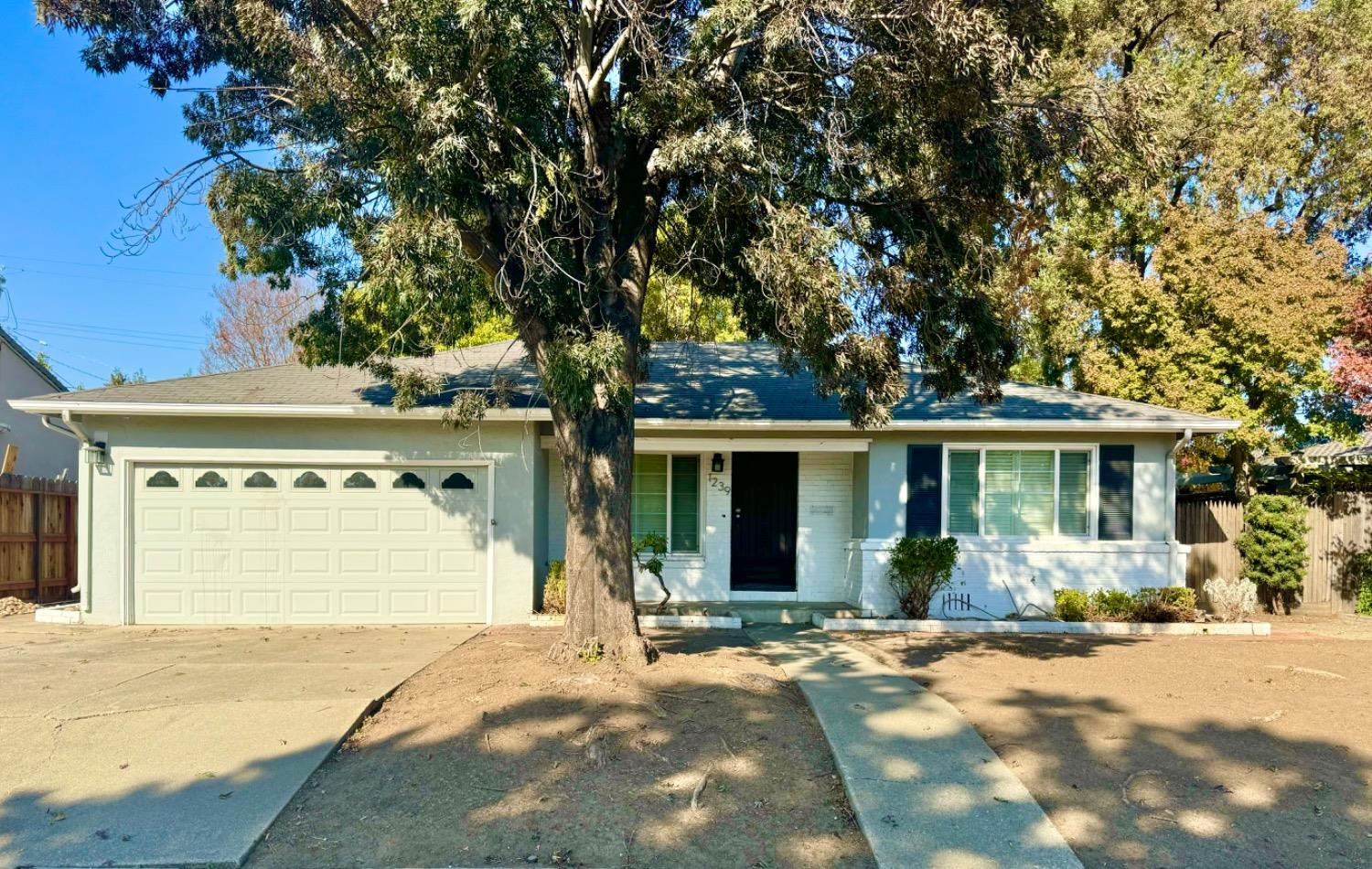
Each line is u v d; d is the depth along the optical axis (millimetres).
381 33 7289
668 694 7145
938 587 11906
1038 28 7891
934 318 8664
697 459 13266
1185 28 18219
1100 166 8359
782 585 13594
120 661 8898
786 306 7234
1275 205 18125
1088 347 17188
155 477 11547
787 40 7254
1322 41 17406
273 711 6957
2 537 13352
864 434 12383
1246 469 16109
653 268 10469
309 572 11609
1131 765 6008
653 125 7855
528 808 5305
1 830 5008
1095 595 11906
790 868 4711
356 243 8141
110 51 7988
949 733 6512
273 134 8523
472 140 6961
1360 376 13086
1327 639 11109
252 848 4863
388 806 5371
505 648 9492
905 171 8492
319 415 11320
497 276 7656
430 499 11742
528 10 6777
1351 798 5516
